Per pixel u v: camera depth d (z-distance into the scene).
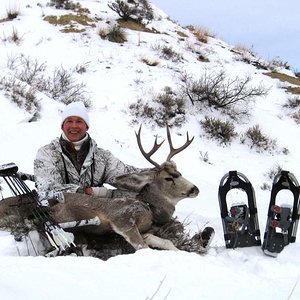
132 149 13.30
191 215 7.00
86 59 18.11
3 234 4.72
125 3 23.58
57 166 5.14
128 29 21.66
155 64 18.86
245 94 17.69
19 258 3.38
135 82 17.25
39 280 2.85
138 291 2.99
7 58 16.91
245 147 15.70
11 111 11.11
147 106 15.83
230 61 21.92
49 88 15.24
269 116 17.72
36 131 10.29
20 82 13.12
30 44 18.52
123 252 4.61
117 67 18.00
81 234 4.64
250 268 4.52
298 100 18.83
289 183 5.17
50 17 21.11
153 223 4.86
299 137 16.83
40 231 4.48
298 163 15.35
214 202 9.16
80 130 5.13
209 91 17.22
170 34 23.08
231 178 5.23
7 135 9.77
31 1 22.97
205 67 20.09
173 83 17.72
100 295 2.79
